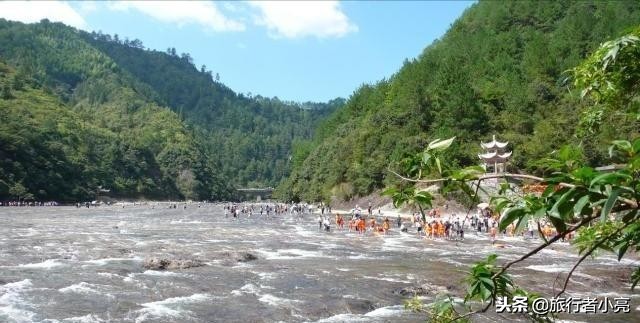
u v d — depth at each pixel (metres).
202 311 19.00
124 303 19.66
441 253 38.41
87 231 50.00
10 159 124.19
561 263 32.94
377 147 105.56
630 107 5.24
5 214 83.75
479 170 3.46
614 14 123.00
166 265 27.95
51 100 196.88
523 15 150.12
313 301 20.84
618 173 2.65
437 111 103.31
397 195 3.87
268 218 85.75
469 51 138.38
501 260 33.75
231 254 32.56
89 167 155.12
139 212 102.00
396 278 25.98
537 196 3.10
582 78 5.37
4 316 17.30
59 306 18.98
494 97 105.12
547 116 96.00
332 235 53.28
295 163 156.38
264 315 18.66
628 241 3.28
